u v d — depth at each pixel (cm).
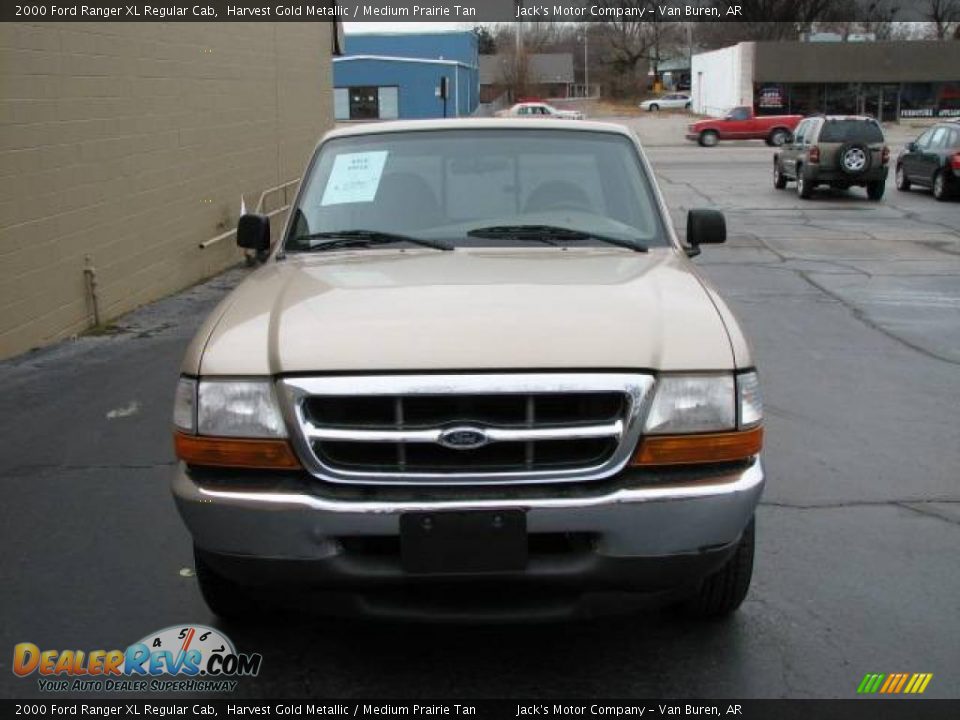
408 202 461
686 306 343
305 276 394
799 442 624
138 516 513
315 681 359
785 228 1877
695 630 391
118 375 802
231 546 315
